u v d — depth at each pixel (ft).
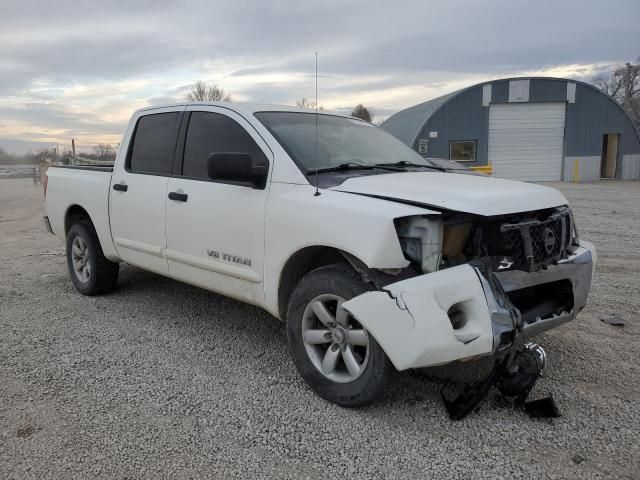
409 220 9.72
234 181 12.80
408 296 9.21
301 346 11.39
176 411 10.78
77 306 17.74
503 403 10.96
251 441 9.72
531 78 86.07
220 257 13.16
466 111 87.10
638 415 10.41
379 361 9.95
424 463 9.02
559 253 11.02
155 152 15.58
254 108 13.71
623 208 45.03
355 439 9.75
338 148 13.32
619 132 88.99
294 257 11.44
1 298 18.78
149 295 18.89
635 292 18.69
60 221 19.57
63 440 9.74
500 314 9.53
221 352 13.82
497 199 10.14
